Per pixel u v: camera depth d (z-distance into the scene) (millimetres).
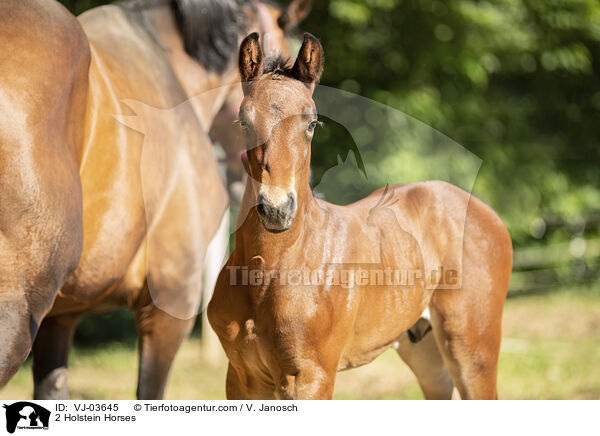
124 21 5113
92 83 4242
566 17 14570
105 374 10242
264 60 3887
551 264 17562
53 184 3596
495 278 4848
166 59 5211
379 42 12984
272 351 3869
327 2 12398
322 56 3779
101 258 4250
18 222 3498
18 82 3549
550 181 16797
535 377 9008
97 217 4164
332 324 3893
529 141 17172
